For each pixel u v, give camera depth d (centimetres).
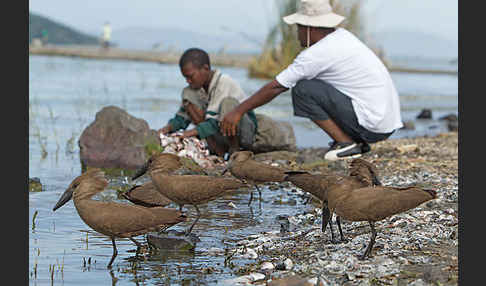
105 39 5356
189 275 533
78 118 1420
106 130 1037
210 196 634
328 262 548
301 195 831
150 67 3184
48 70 2581
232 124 891
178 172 899
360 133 862
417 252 562
